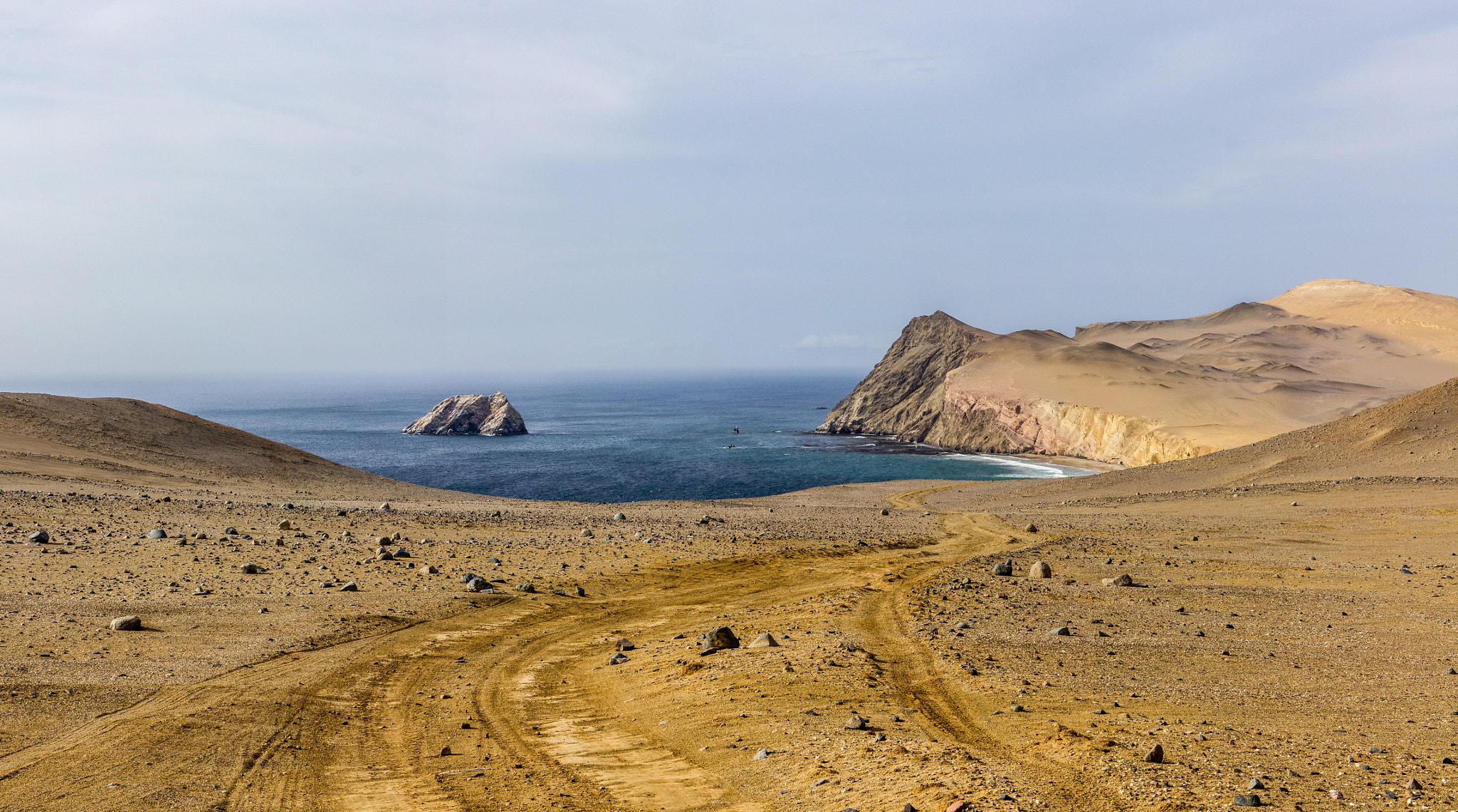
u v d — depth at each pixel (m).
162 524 34.84
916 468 125.75
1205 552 34.38
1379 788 9.48
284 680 17.17
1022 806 9.21
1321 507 47.53
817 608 23.77
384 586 26.45
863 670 16.42
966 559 35.25
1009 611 22.86
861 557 35.66
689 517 50.22
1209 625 20.75
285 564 28.39
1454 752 10.92
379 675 18.12
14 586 22.39
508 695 17.02
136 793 11.30
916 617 21.88
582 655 20.33
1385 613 21.89
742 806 10.49
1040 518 51.81
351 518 41.84
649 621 24.14
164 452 63.81
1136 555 33.88
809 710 14.05
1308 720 12.73
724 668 17.22
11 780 11.61
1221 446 107.88
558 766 12.66
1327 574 28.55
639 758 12.83
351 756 13.30
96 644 18.22
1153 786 9.70
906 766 10.93
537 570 30.80
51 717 14.07
